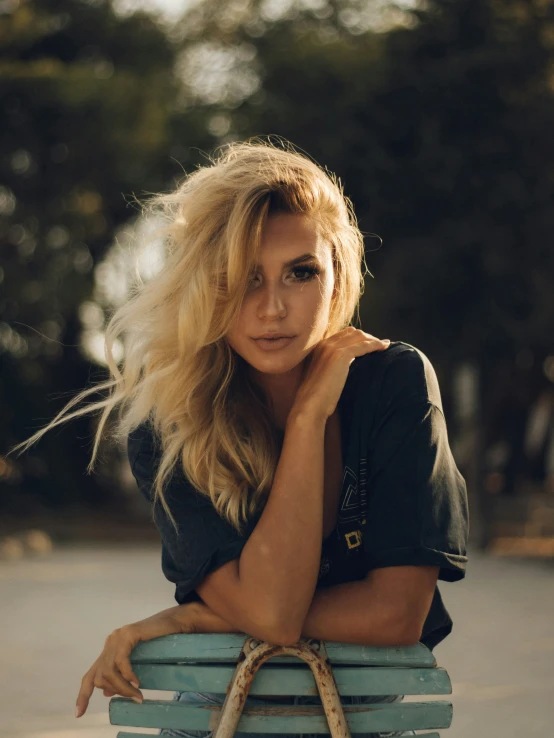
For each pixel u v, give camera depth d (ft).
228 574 6.93
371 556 6.98
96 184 97.45
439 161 66.39
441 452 7.14
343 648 6.81
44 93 93.30
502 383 83.66
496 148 66.39
